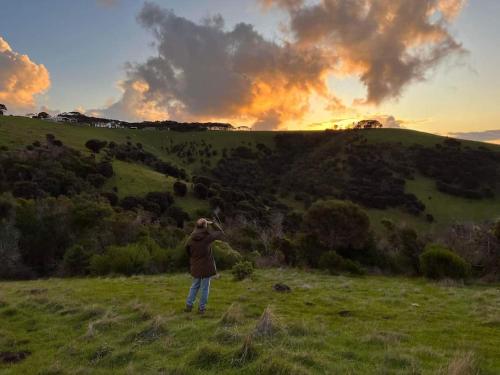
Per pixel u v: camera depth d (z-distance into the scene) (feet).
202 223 29.48
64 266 86.02
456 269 67.77
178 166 445.37
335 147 490.90
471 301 39.91
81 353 20.99
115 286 47.70
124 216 125.90
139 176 296.51
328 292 43.39
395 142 463.83
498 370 18.60
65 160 267.59
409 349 20.74
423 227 290.35
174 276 61.41
